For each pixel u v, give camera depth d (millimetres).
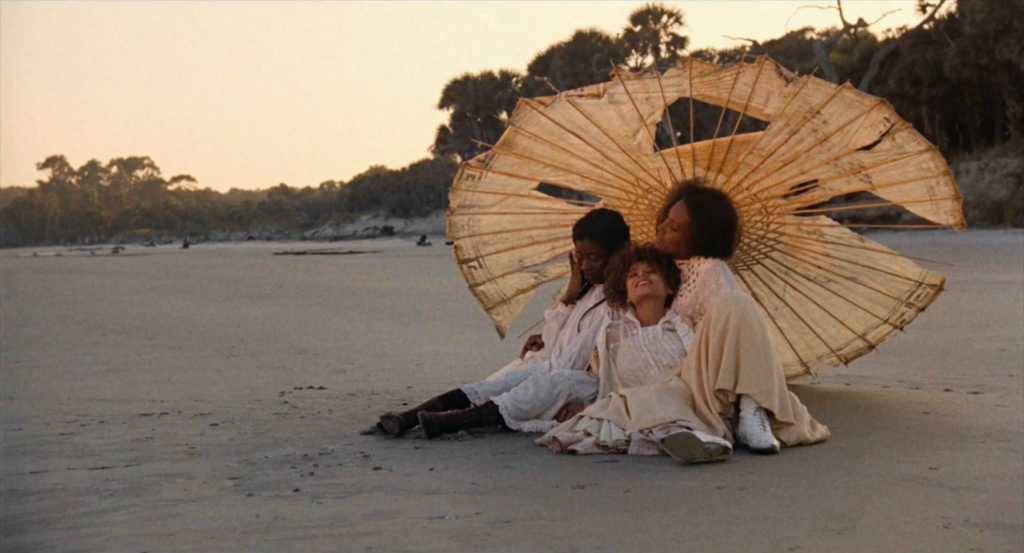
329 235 96312
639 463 4094
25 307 16094
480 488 3732
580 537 3084
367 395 6402
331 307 14320
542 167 5387
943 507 3381
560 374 4773
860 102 4836
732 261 5250
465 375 7301
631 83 5008
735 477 3830
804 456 4195
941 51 40500
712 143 5055
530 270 5688
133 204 163125
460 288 17688
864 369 6949
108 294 19578
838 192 5172
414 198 95250
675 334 4590
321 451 4516
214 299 16984
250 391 6656
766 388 4277
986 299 11688
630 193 5301
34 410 5895
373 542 3070
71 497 3719
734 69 4941
